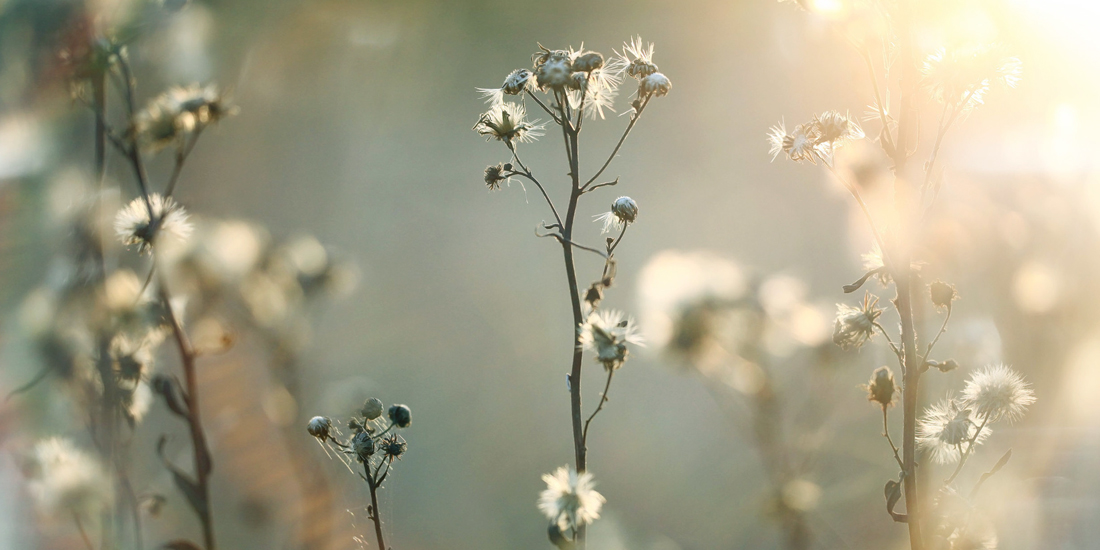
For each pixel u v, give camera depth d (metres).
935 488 0.61
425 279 1.99
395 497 1.31
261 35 1.87
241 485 0.71
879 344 0.66
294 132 2.03
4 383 0.62
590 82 0.60
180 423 0.71
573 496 0.58
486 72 2.23
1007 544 0.66
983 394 0.59
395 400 1.62
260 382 0.70
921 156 0.62
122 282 0.62
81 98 0.62
